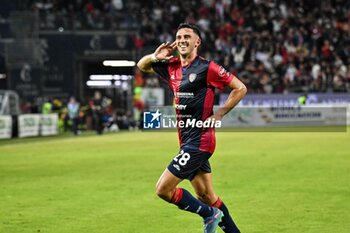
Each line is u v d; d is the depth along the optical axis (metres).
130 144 30.92
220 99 40.06
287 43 52.41
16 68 44.72
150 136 36.62
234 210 13.35
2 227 12.01
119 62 48.53
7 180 18.44
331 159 22.69
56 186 17.11
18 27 44.78
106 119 43.81
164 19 51.59
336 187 16.23
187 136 9.66
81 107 44.06
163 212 13.33
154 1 53.12
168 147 28.80
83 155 25.73
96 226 12.05
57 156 25.50
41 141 34.16
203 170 9.88
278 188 16.19
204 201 10.12
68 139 35.44
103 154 26.00
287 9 55.34
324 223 12.02
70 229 11.83
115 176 18.95
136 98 43.78
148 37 48.84
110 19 48.22
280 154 24.78
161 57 9.86
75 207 14.01
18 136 37.62
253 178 18.06
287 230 11.49
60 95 47.19
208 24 52.72
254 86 48.03
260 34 52.09
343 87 49.16
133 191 16.05
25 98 44.88
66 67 47.31
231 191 15.80
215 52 50.53
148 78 46.41
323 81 49.16
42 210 13.68
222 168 20.47
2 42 45.69
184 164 9.49
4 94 41.03
